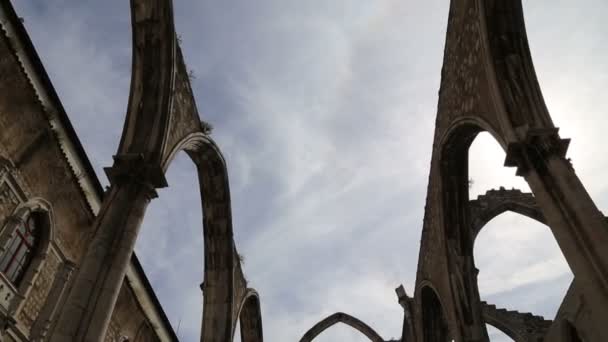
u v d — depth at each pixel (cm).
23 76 1551
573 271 946
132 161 1164
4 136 1520
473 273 1703
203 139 1711
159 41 1384
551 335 1596
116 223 1070
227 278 1984
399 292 2444
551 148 1102
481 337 1590
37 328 1652
